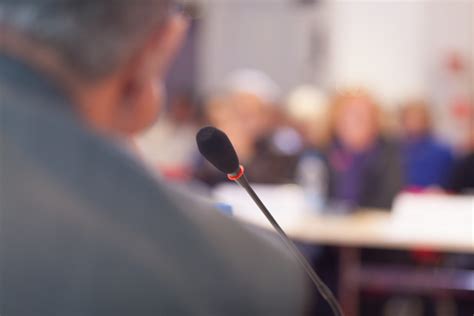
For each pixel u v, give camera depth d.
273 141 3.61
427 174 4.18
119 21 0.51
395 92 6.62
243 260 0.51
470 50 6.48
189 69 6.64
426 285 3.39
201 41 6.70
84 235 0.46
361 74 6.68
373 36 6.65
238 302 0.49
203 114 4.39
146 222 0.48
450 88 6.49
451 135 6.36
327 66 6.74
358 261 3.24
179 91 5.56
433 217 3.39
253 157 3.59
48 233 0.46
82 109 0.51
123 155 0.50
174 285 0.47
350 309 3.21
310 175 3.38
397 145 3.38
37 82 0.49
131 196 0.48
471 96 6.42
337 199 3.34
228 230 0.51
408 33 6.58
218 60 6.77
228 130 3.60
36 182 0.46
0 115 0.47
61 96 0.50
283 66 6.83
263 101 3.68
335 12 6.70
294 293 0.53
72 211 0.46
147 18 0.52
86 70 0.50
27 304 0.45
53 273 0.45
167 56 0.56
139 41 0.52
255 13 6.80
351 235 3.01
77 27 0.49
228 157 0.78
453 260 3.44
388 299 3.37
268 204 3.25
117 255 0.46
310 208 3.29
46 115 0.48
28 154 0.47
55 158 0.47
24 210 0.46
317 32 6.74
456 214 3.48
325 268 3.15
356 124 3.39
